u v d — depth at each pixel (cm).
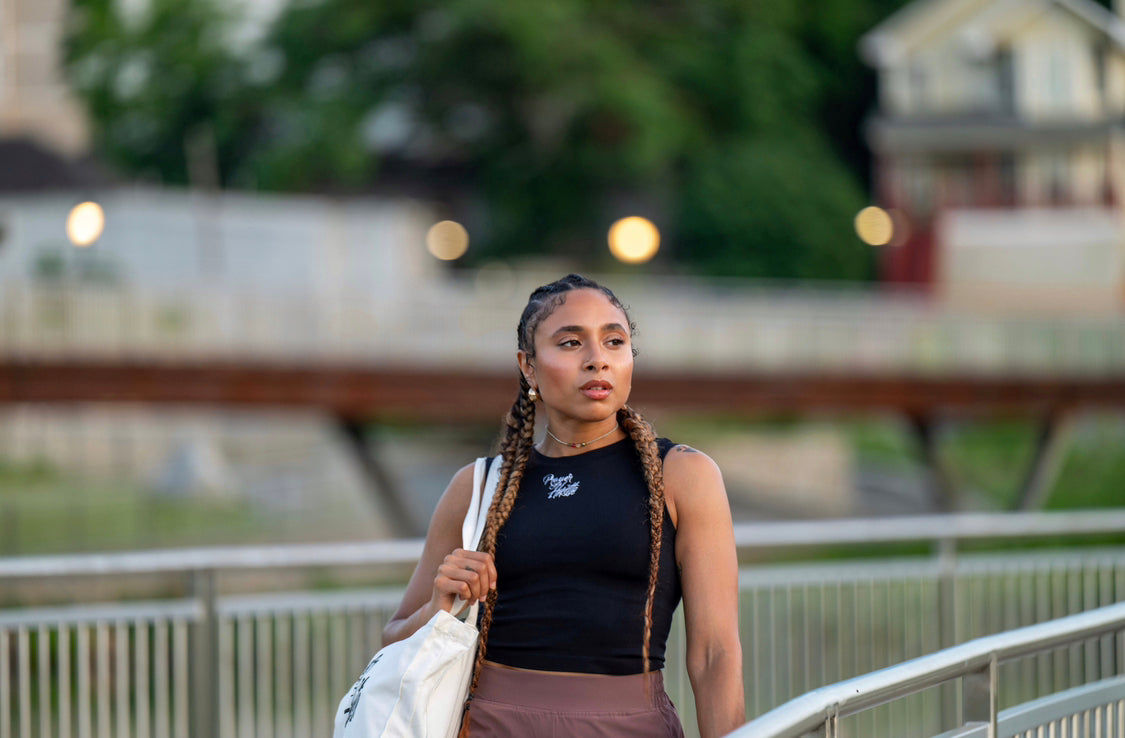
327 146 4794
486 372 2598
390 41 4938
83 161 4350
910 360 2905
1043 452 3002
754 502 4056
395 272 3775
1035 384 2933
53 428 3466
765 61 5106
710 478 297
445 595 294
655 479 291
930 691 573
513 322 2647
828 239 5009
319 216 3622
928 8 4994
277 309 2527
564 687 289
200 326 2491
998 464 3994
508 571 297
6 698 485
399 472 4034
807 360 2830
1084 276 4772
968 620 610
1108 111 4912
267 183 4806
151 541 2848
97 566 488
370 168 5172
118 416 3516
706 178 4962
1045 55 4928
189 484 3222
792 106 5288
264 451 3550
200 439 3553
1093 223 4788
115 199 3291
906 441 4334
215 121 5109
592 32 4828
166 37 5225
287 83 5003
